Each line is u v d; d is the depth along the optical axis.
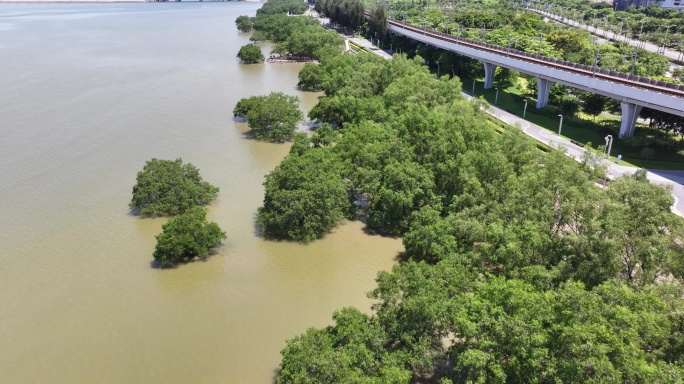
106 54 187.38
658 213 44.69
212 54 189.25
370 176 67.31
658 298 35.47
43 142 95.38
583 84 96.81
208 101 124.50
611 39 183.12
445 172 64.12
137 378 42.97
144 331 48.50
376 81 108.88
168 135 100.00
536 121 104.88
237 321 49.78
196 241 59.03
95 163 86.25
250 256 60.69
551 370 32.12
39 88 134.88
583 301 34.50
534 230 45.78
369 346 39.25
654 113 94.06
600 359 31.00
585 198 47.38
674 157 83.81
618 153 85.88
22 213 69.75
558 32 156.75
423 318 39.78
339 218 68.88
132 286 55.09
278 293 54.03
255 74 155.75
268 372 43.53
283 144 96.81
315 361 36.50
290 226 63.69
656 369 29.86
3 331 48.34
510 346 34.59
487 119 88.94
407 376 35.94
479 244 53.00
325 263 59.47
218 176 81.62
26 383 42.50
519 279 42.34
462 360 35.09
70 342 47.09
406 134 73.81
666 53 162.12
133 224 67.44
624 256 43.94
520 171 61.16
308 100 127.75
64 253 60.78
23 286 54.81
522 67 114.38
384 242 64.06
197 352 45.84
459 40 150.38
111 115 112.31
